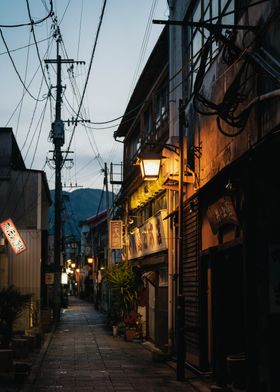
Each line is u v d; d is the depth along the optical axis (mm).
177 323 15539
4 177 32562
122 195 36125
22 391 13133
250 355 11102
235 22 13336
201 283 16094
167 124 22828
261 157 10492
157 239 23078
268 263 10867
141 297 28625
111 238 36000
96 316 49219
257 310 11086
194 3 18375
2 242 26844
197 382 14688
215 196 14750
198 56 16266
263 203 11023
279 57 10445
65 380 15289
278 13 10500
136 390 13758
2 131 32844
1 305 17359
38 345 22766
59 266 39438
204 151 16609
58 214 39250
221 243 14438
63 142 38531
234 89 11805
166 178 17812
